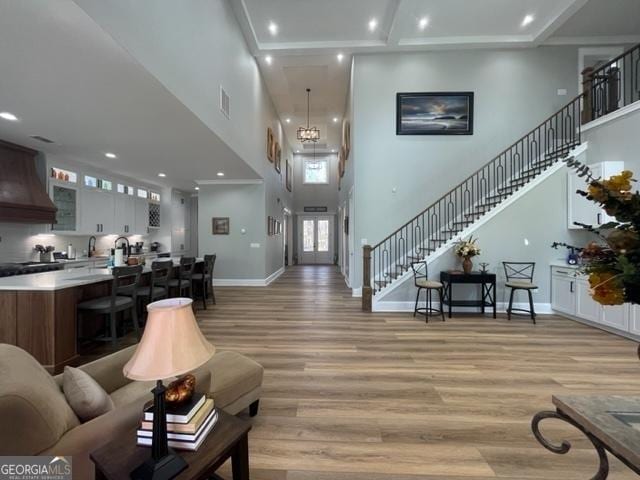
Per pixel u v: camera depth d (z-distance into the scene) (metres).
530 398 2.42
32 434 0.95
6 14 1.83
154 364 1.00
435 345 3.60
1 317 2.80
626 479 1.61
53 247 5.47
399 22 5.21
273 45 5.95
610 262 1.05
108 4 2.04
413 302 5.23
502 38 5.80
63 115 3.37
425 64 6.10
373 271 6.11
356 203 6.24
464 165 6.12
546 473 1.66
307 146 12.30
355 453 1.81
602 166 4.28
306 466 1.71
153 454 0.99
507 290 5.12
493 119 6.09
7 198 4.21
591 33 5.72
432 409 2.27
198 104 3.52
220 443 1.15
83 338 3.33
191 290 5.14
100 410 1.29
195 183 7.95
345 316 4.86
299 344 3.62
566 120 5.99
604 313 4.04
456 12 5.15
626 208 1.00
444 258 5.20
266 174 7.79
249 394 2.08
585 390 2.54
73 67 2.43
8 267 4.38
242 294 6.61
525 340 3.77
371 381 2.71
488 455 1.79
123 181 7.07
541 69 6.03
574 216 4.85
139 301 4.39
